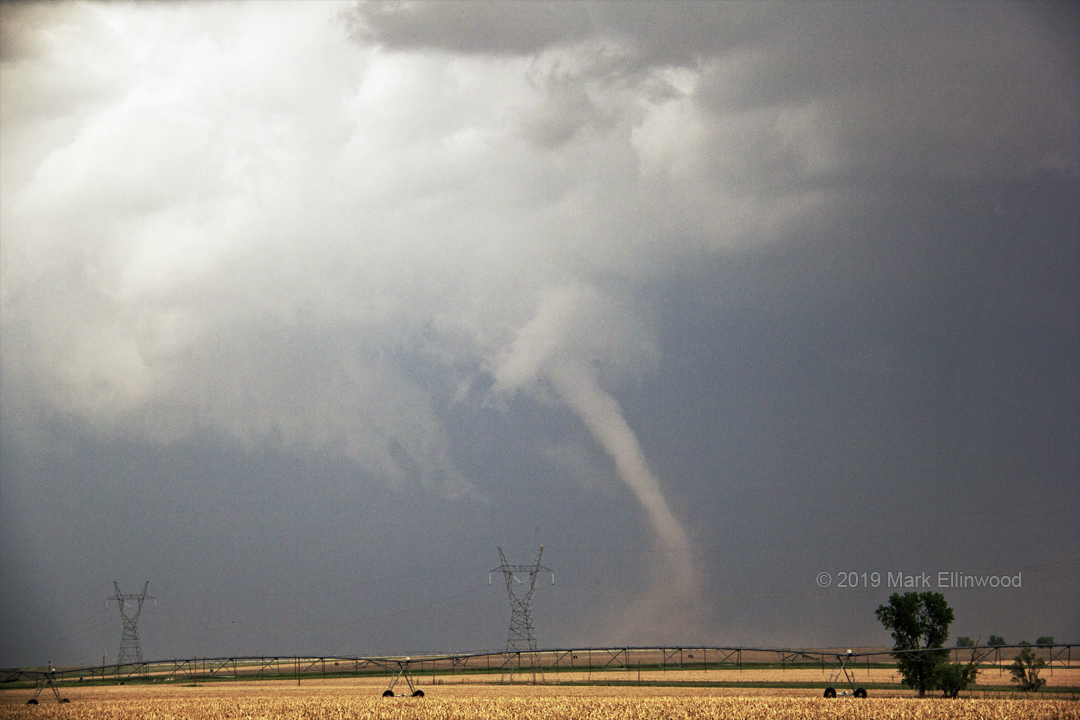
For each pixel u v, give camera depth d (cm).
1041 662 10212
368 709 8938
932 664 9894
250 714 8869
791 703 8719
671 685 12669
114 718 8812
